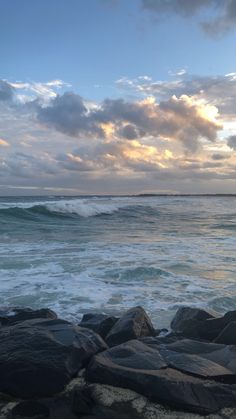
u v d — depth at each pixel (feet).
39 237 63.05
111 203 180.65
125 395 14.98
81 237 64.39
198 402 14.28
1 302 28.12
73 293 30.37
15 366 16.06
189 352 18.42
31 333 18.33
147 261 42.80
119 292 30.89
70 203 123.44
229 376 15.93
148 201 263.49
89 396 14.92
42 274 35.81
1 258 43.09
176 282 34.30
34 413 14.39
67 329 19.17
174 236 69.10
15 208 100.83
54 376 15.80
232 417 13.82
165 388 14.70
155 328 23.76
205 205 231.71
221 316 23.79
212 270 39.29
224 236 69.41
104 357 17.04
